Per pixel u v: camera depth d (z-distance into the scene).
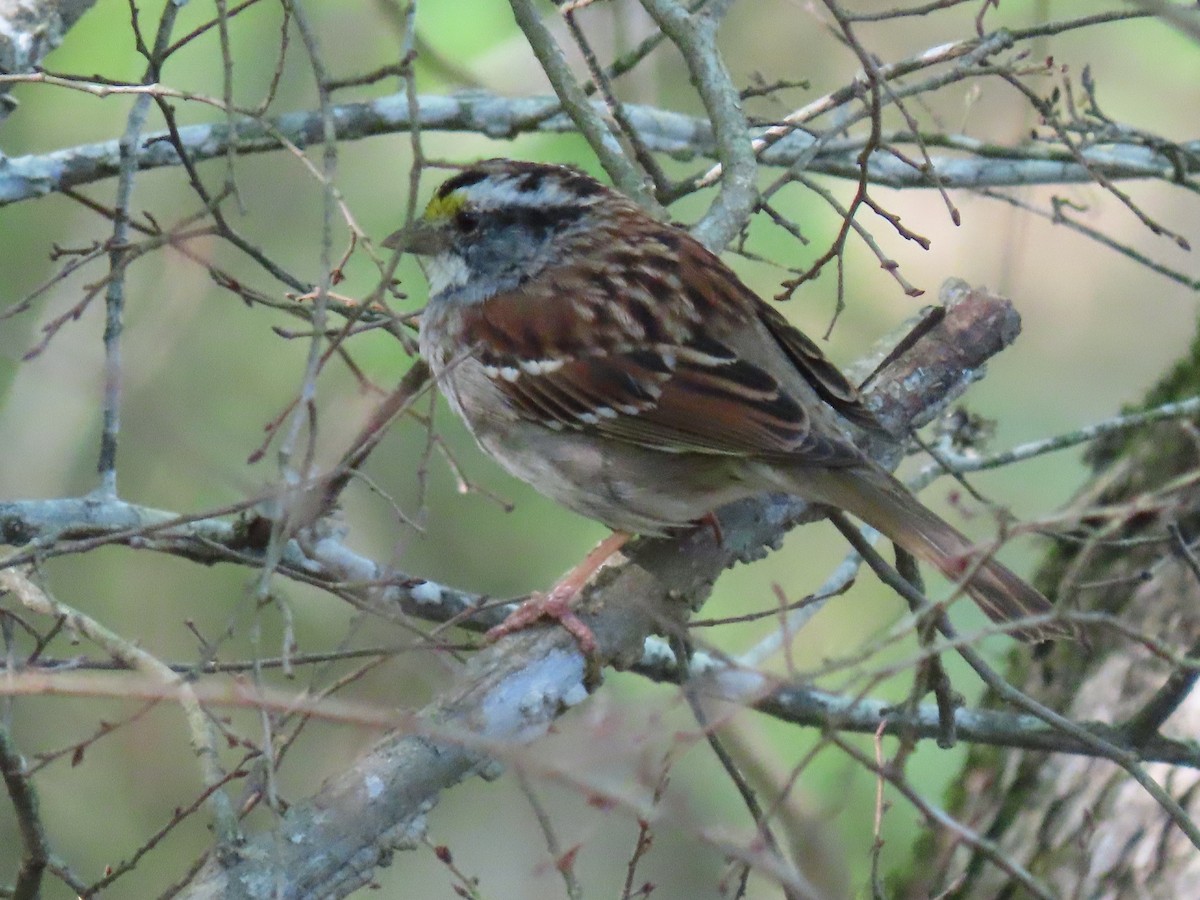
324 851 6.84
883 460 9.55
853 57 15.00
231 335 14.09
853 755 6.82
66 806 13.05
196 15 14.14
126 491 13.51
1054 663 11.09
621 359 8.98
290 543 9.39
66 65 13.88
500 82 13.90
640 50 10.95
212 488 13.26
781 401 8.70
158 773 13.21
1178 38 15.12
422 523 7.54
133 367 12.52
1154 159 11.89
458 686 7.70
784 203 14.77
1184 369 11.67
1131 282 16.22
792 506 9.18
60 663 8.38
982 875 10.50
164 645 13.90
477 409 9.39
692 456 8.87
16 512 8.97
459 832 14.08
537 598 8.34
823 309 15.02
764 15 15.05
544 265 9.35
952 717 8.68
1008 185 11.70
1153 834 9.99
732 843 6.46
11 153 13.97
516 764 6.16
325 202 6.91
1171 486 6.54
